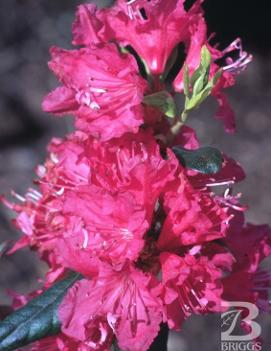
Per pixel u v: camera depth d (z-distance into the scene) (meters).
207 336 0.87
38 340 0.33
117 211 0.30
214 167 0.31
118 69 0.31
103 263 0.30
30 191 0.38
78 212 0.31
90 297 0.31
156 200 0.31
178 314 0.31
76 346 0.33
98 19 0.33
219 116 0.33
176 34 0.33
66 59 0.32
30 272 0.94
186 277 0.30
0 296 0.90
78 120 0.32
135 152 0.31
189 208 0.30
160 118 0.33
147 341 0.30
